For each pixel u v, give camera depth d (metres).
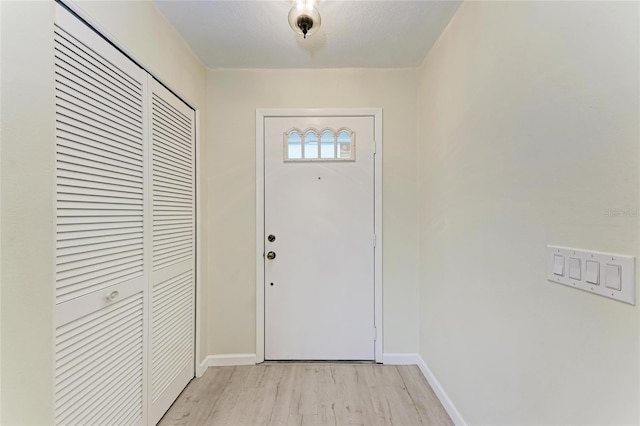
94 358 1.03
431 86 1.79
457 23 1.44
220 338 2.04
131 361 1.24
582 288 0.73
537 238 0.90
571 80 0.76
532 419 0.92
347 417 1.50
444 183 1.60
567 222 0.78
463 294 1.39
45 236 0.79
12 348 0.70
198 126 1.89
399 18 1.50
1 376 0.68
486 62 1.18
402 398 1.66
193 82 1.82
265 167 2.04
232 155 2.04
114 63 1.13
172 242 1.59
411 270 2.05
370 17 1.49
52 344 0.81
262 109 2.04
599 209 0.69
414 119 2.04
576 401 0.75
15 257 0.71
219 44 1.74
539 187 0.89
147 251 1.35
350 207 2.05
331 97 2.04
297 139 2.05
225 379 1.85
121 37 1.16
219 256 2.04
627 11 0.62
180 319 1.68
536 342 0.90
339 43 1.73
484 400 1.20
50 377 0.80
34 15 0.75
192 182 1.83
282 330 2.05
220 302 2.04
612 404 0.66
